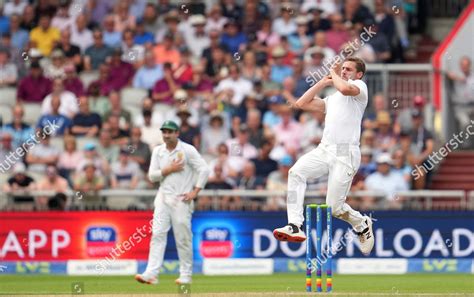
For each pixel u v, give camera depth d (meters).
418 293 41.12
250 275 59.25
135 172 64.94
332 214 40.84
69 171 66.62
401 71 72.00
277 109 69.06
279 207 62.03
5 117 71.69
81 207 61.88
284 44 74.12
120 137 67.62
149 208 62.59
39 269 60.69
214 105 69.75
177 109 68.75
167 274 60.16
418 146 66.56
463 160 70.00
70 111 69.88
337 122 39.72
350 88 39.09
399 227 61.12
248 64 72.38
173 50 74.50
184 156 47.72
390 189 64.19
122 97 72.50
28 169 66.81
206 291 44.94
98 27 78.12
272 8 77.31
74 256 60.69
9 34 76.81
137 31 76.56
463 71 71.12
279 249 61.06
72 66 72.25
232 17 76.88
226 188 63.66
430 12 81.94
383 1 76.19
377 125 67.81
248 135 66.75
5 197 62.16
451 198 63.78
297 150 67.81
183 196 47.88
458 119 71.25
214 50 73.25
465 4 81.75
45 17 77.38
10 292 45.16
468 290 45.66
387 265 60.75
